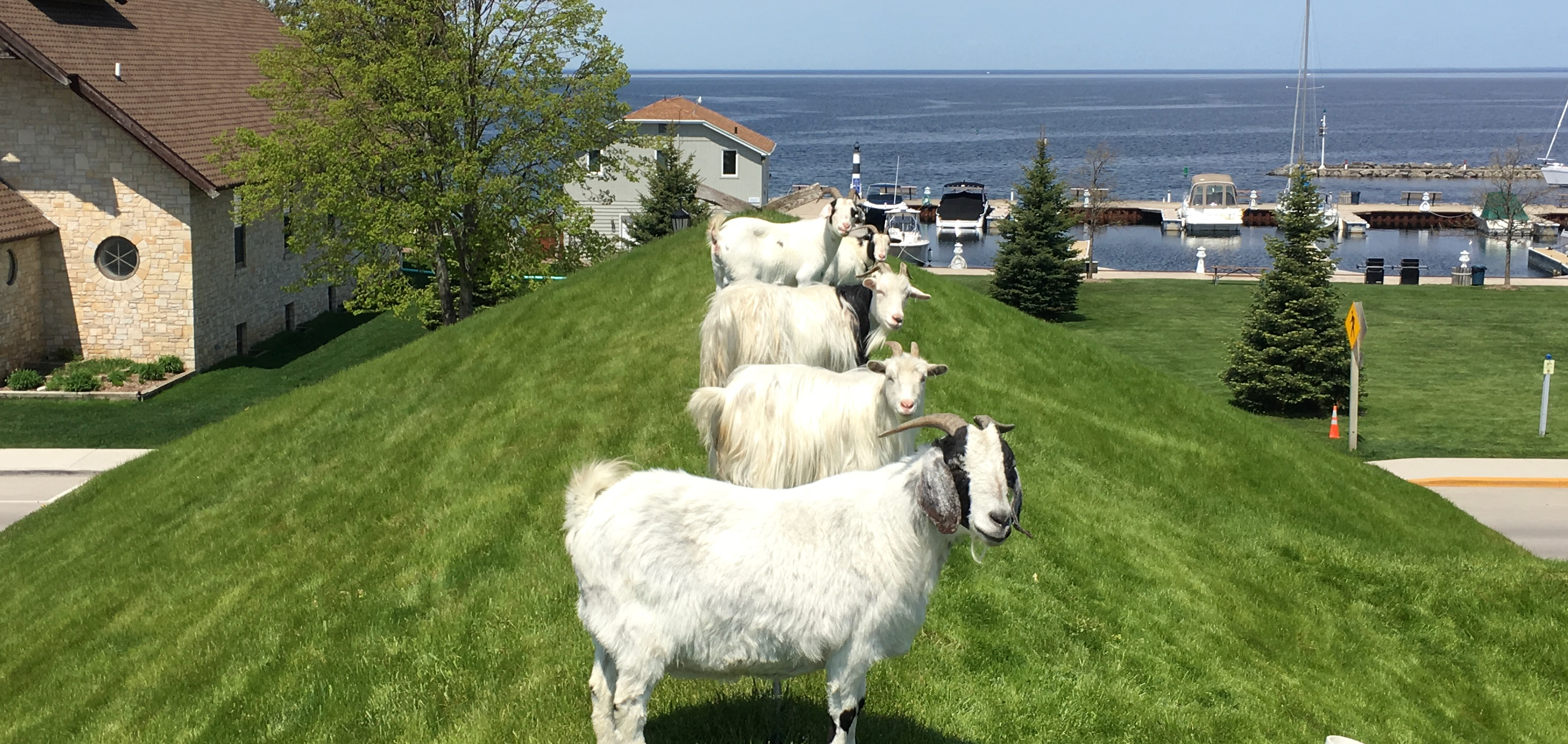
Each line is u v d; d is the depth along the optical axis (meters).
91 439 30.81
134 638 13.48
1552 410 37.22
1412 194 121.00
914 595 7.07
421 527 13.97
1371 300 57.34
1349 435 34.19
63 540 19.36
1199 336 49.09
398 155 35.00
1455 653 15.52
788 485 9.41
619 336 21.56
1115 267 80.31
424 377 22.81
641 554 6.77
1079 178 115.75
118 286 36.28
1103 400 23.14
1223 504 19.70
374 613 11.47
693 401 9.67
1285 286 37.84
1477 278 62.19
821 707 8.44
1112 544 15.02
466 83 35.44
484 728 8.52
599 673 7.05
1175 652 12.04
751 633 6.89
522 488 14.20
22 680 13.43
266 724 9.68
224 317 38.94
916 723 8.65
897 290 11.55
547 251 40.75
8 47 34.06
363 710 9.41
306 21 36.09
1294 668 13.41
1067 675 10.38
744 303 11.34
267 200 34.81
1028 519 14.64
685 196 53.62
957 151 195.88
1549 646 15.66
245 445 21.38
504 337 23.88
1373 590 16.86
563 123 37.06
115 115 34.47
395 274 38.56
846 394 9.37
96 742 10.51
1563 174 123.56
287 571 14.10
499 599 10.95
